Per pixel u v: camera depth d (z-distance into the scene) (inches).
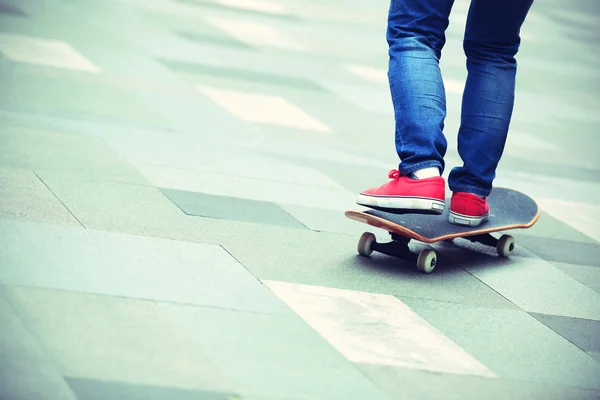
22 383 100.7
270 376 111.3
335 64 375.6
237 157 222.4
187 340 117.3
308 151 240.8
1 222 149.9
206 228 165.3
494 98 163.0
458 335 134.7
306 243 166.6
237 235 164.2
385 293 146.4
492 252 180.9
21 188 170.6
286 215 182.1
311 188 205.3
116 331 116.5
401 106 155.1
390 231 158.4
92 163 195.6
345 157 240.7
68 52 313.7
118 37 357.7
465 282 158.9
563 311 153.5
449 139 288.4
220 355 114.6
